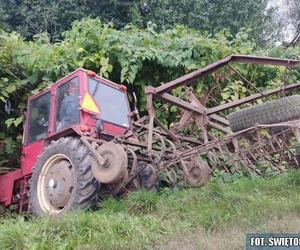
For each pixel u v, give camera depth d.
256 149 5.39
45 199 5.58
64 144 5.53
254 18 18.36
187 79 5.74
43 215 5.10
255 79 8.93
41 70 7.78
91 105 5.93
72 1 16.06
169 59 8.16
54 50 7.92
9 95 7.96
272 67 8.98
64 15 15.95
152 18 16.55
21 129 8.00
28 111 6.76
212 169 5.57
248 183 5.81
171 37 8.75
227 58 5.57
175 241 3.92
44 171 5.68
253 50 9.93
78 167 5.28
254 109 5.38
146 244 3.87
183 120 6.09
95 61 7.96
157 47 8.35
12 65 7.85
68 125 5.96
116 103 6.46
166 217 4.62
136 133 5.98
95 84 6.25
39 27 15.90
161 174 5.71
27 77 7.91
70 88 6.15
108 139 5.87
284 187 5.78
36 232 4.04
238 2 17.58
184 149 5.94
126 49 7.96
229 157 5.54
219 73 8.22
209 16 17.12
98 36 8.15
